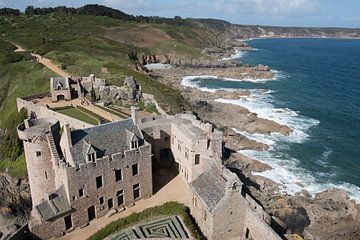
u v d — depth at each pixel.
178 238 53.12
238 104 155.75
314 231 70.69
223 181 59.72
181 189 72.69
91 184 60.44
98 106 112.75
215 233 56.59
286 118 137.75
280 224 67.62
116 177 64.00
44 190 66.38
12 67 151.62
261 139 116.12
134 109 78.06
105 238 57.09
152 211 63.25
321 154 106.19
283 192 84.62
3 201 87.44
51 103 114.50
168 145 81.44
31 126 65.25
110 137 65.50
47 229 57.31
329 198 81.25
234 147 107.38
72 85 121.81
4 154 100.12
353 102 160.88
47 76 138.50
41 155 63.59
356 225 72.44
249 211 56.62
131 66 183.38
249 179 87.38
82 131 63.06
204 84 199.62
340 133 122.50
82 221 61.31
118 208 66.12
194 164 70.81
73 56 169.62
